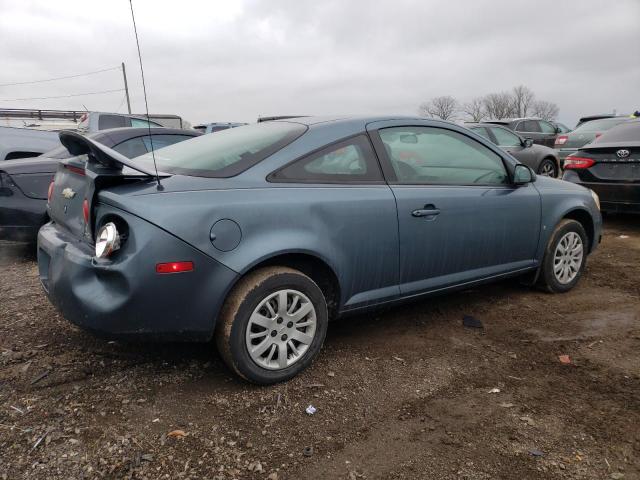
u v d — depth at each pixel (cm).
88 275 255
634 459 224
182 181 266
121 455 223
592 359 319
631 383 288
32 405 258
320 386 284
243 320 266
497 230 377
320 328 296
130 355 314
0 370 291
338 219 294
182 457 223
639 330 363
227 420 250
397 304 337
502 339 348
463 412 261
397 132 344
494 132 1095
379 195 313
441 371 303
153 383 282
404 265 328
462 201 353
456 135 375
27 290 432
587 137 1173
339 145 312
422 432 244
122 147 597
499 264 389
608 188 653
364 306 319
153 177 265
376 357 320
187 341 264
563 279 439
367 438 239
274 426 247
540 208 408
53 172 507
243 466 219
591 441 237
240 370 270
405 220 323
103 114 1183
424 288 342
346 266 302
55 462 217
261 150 293
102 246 244
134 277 240
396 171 332
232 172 278
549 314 393
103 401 263
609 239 650
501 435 242
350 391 280
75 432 237
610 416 256
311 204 284
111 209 252
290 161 292
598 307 409
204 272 252
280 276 274
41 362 301
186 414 254
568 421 252
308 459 224
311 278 305
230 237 258
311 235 282
